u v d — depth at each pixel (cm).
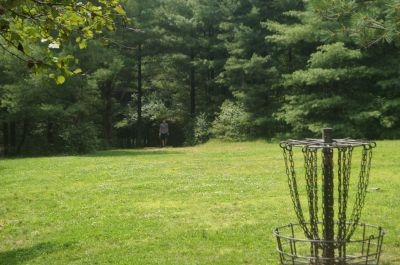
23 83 2955
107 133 4156
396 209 991
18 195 1326
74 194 1312
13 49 2675
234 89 3981
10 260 766
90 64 3086
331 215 525
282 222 920
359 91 3209
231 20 3962
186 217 993
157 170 1703
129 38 3941
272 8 3734
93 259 744
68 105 3119
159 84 4597
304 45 3484
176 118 4334
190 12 4306
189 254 746
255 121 3478
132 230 905
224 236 838
